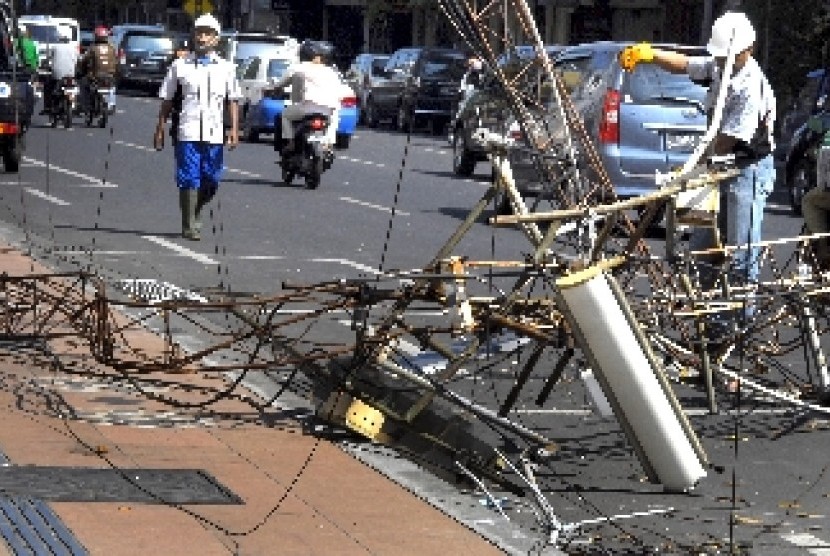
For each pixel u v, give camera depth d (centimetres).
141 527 923
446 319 1577
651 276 1273
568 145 1216
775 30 5531
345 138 5131
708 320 1316
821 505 1120
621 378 1055
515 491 1110
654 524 1060
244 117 5388
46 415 1191
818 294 1341
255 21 10412
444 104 6394
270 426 1206
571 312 1055
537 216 1126
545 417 1325
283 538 924
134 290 1780
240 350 1338
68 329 1456
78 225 2572
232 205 3048
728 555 997
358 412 1176
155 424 1188
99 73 5328
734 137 1546
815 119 3481
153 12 10812
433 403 1165
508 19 1238
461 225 1176
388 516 991
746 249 1347
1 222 2536
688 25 7006
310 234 2595
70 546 874
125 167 3772
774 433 1315
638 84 2812
